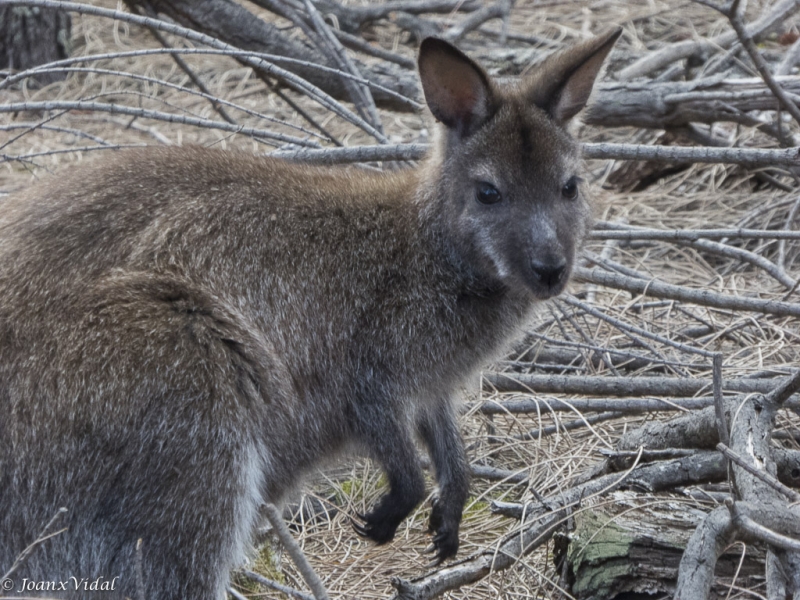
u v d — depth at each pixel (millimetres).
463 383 10367
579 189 10055
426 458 11969
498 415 12531
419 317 9742
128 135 19188
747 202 17078
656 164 17766
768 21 17953
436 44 9586
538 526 9023
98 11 12062
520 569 9367
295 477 9695
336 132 19453
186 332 8352
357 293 9547
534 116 9656
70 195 8828
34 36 21281
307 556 10508
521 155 9523
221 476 8281
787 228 14953
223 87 21234
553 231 9375
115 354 8086
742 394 9570
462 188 9711
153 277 8523
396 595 8500
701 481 9117
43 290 8266
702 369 12508
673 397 11508
